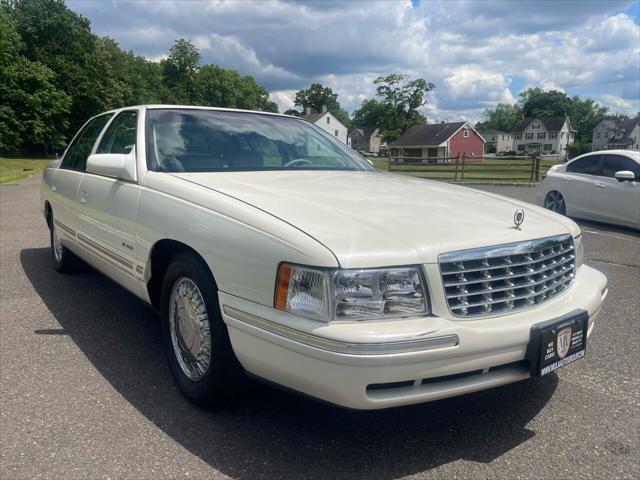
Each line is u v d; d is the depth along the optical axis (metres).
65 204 4.52
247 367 2.41
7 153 45.12
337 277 2.09
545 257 2.57
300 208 2.51
